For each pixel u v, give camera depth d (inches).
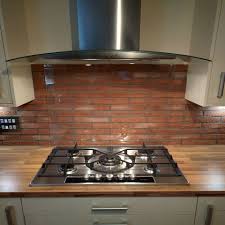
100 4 37.9
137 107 61.3
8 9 44.6
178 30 54.2
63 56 41.8
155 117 62.2
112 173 48.6
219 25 43.2
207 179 46.8
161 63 56.9
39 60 53.7
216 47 44.6
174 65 57.8
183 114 61.9
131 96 60.3
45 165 51.6
